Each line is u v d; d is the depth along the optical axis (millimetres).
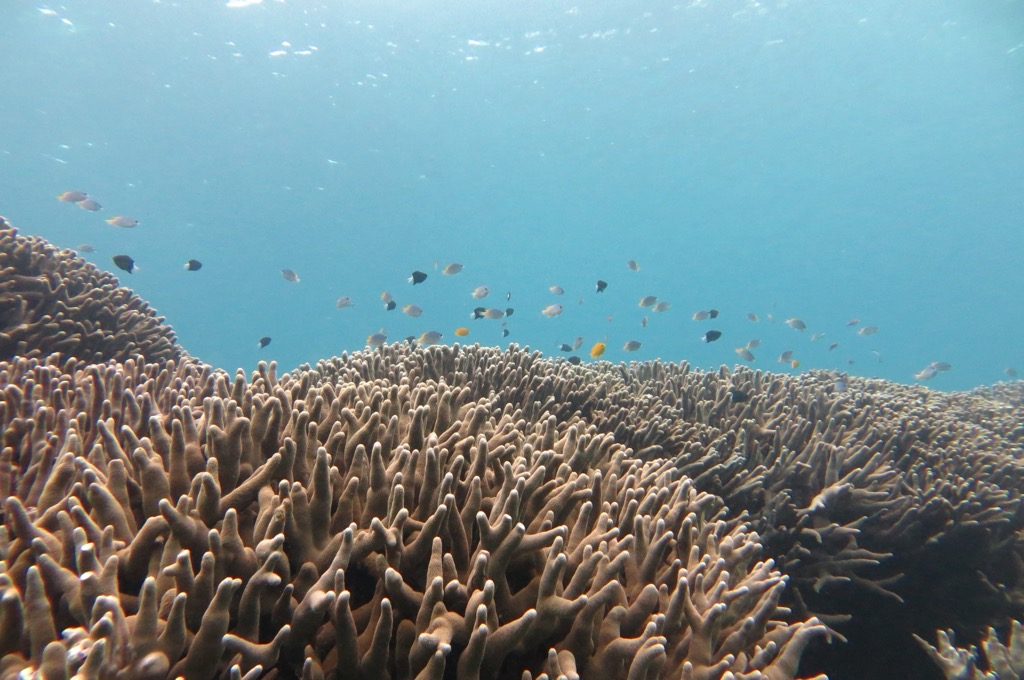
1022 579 5234
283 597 1999
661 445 5414
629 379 8312
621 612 2250
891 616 4977
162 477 2332
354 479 2418
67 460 2549
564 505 2729
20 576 2051
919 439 6559
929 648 3984
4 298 5934
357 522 2463
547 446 3441
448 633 1896
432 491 2498
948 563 5129
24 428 3055
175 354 7727
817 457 5508
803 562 4930
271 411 2820
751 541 3279
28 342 5766
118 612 1653
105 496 2184
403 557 2279
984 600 5023
